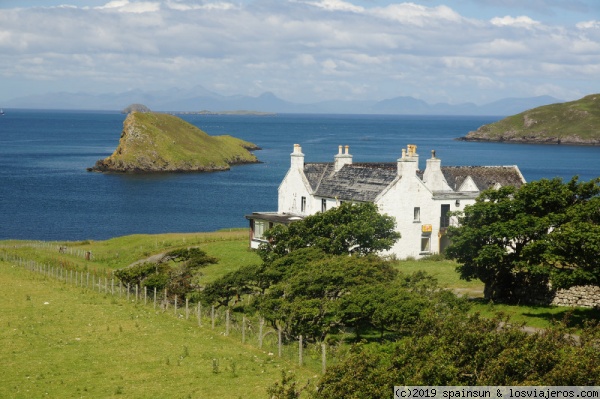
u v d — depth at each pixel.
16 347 45.97
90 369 41.97
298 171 90.12
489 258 56.09
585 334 31.70
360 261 51.59
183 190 184.38
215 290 56.94
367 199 80.19
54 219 135.88
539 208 57.34
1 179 196.75
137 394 37.78
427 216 81.69
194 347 46.50
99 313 55.50
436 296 45.50
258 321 51.19
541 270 52.22
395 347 33.44
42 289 64.19
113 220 135.88
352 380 29.19
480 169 92.56
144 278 64.12
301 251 58.34
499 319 33.00
